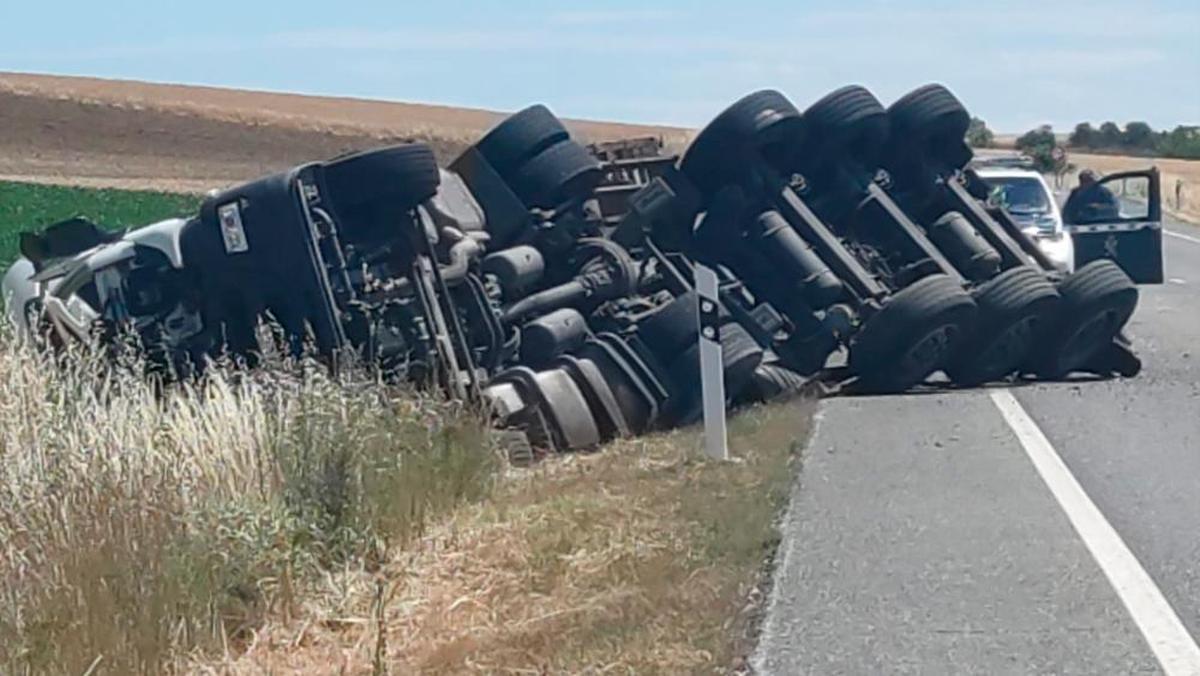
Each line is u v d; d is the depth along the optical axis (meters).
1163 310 24.25
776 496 10.48
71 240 16.39
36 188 66.31
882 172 18.05
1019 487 10.70
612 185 17.73
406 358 13.84
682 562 8.77
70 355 11.79
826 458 11.94
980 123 71.06
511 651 7.52
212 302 14.19
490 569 9.12
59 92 96.56
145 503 8.84
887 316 15.62
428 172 14.20
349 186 14.02
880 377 15.80
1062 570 8.57
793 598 8.13
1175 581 8.34
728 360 14.60
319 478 9.84
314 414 10.69
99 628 7.73
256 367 13.61
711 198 16.95
